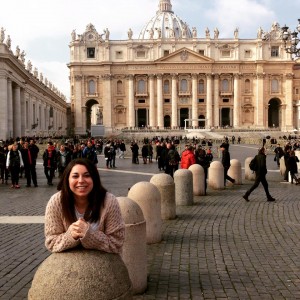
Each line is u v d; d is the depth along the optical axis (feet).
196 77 397.39
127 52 400.26
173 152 77.20
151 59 400.06
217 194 61.46
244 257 29.94
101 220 14.17
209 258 29.76
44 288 12.65
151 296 23.16
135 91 402.52
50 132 301.22
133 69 398.21
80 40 399.44
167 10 579.07
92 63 398.21
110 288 12.85
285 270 27.12
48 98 304.50
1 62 168.86
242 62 399.03
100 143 196.85
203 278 25.79
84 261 13.07
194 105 398.01
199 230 38.09
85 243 13.29
